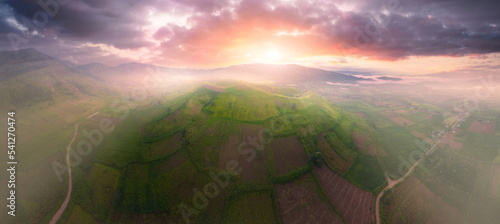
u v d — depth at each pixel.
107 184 76.50
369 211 72.81
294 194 74.44
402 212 74.31
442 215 73.88
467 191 84.50
